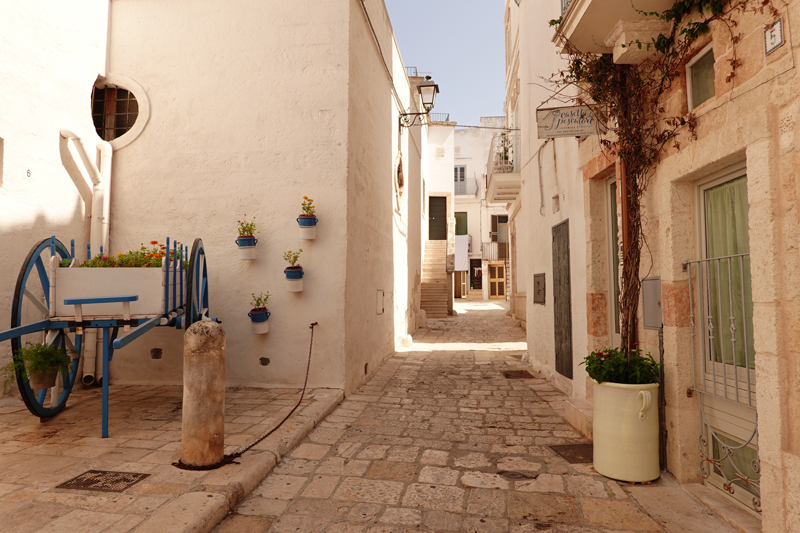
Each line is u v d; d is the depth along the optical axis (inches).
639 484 133.9
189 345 134.7
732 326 115.3
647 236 149.7
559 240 247.3
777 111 96.9
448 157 931.3
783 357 95.7
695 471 133.8
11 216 199.0
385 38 350.0
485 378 283.9
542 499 125.3
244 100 243.4
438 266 716.0
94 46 240.1
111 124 255.4
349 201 239.0
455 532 109.2
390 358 354.3
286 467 145.6
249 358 236.8
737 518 111.7
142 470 131.3
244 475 129.0
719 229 127.3
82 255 235.0
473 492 129.4
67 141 224.4
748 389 111.3
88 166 235.0
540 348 300.4
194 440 133.2
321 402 208.2
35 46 208.2
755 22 102.5
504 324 596.7
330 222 236.1
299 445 165.0
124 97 256.1
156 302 169.9
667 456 139.6
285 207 238.4
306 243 236.4
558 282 251.8
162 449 147.9
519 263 579.8
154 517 104.4
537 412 209.3
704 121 120.6
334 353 233.5
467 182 1098.7
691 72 132.3
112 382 244.8
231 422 178.2
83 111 233.6
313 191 237.3
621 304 156.2
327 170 237.1
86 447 149.2
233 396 217.8
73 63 227.3
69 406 199.6
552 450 161.6
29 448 147.7
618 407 136.9
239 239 230.1
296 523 112.5
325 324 234.1
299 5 242.7
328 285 234.5
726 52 111.9
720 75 113.8
